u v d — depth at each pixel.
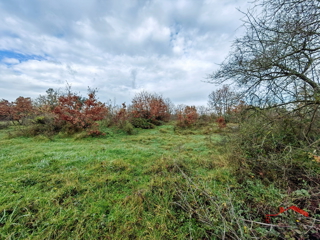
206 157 4.43
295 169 2.67
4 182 2.65
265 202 2.10
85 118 8.41
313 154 2.50
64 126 8.20
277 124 3.33
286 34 2.75
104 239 1.64
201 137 8.52
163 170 3.34
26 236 1.64
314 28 2.61
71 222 1.83
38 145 5.82
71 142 6.68
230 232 1.60
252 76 3.50
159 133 10.04
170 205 2.17
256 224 1.75
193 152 5.18
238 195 2.38
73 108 8.51
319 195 1.99
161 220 1.89
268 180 2.62
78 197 2.34
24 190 2.46
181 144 6.45
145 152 4.88
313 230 1.49
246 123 4.02
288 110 3.39
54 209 2.04
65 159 3.93
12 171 3.18
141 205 2.16
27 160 3.79
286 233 1.54
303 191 1.91
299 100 3.09
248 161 3.24
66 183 2.69
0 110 11.97
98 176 3.06
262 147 3.24
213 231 1.71
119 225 1.83
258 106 3.81
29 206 2.05
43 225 1.76
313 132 3.13
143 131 10.73
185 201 2.13
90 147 5.50
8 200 2.15
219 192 2.42
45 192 2.41
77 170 3.29
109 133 8.88
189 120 12.05
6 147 5.36
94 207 2.11
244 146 3.61
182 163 3.72
